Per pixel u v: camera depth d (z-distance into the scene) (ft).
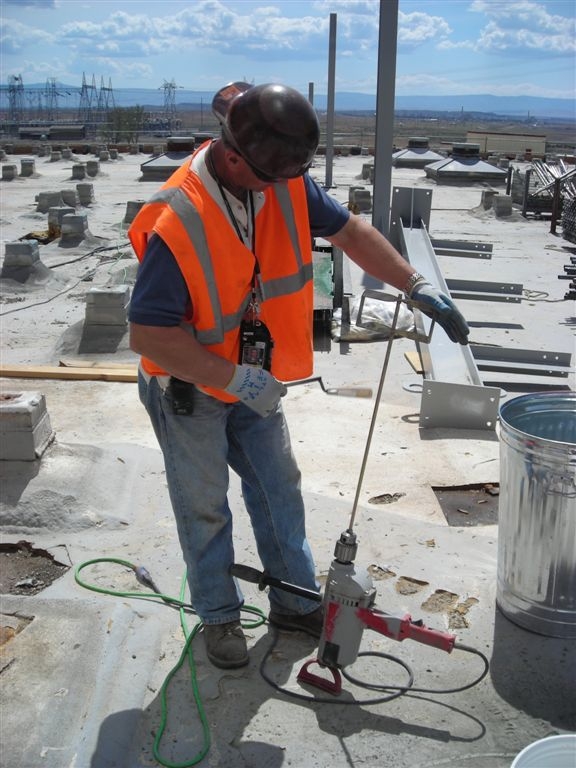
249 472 9.20
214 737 8.28
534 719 8.59
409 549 11.87
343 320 25.85
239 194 7.86
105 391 19.45
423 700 8.86
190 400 8.25
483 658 9.50
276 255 8.18
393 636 8.43
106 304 25.03
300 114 7.02
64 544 12.03
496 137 118.52
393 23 33.06
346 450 15.58
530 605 9.85
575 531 9.25
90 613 9.95
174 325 7.60
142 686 8.91
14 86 359.46
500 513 10.12
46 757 7.83
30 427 12.75
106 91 452.35
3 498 12.61
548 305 32.60
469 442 15.98
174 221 7.45
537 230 54.13
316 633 9.80
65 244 47.98
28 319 32.40
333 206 8.68
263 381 7.89
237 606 9.32
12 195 74.79
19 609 10.03
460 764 7.98
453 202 68.74
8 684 8.77
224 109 7.80
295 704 8.77
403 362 22.94
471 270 40.16
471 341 26.99
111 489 13.25
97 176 90.07
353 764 7.97
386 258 8.84
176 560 11.53
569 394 10.39
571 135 371.56
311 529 12.35
